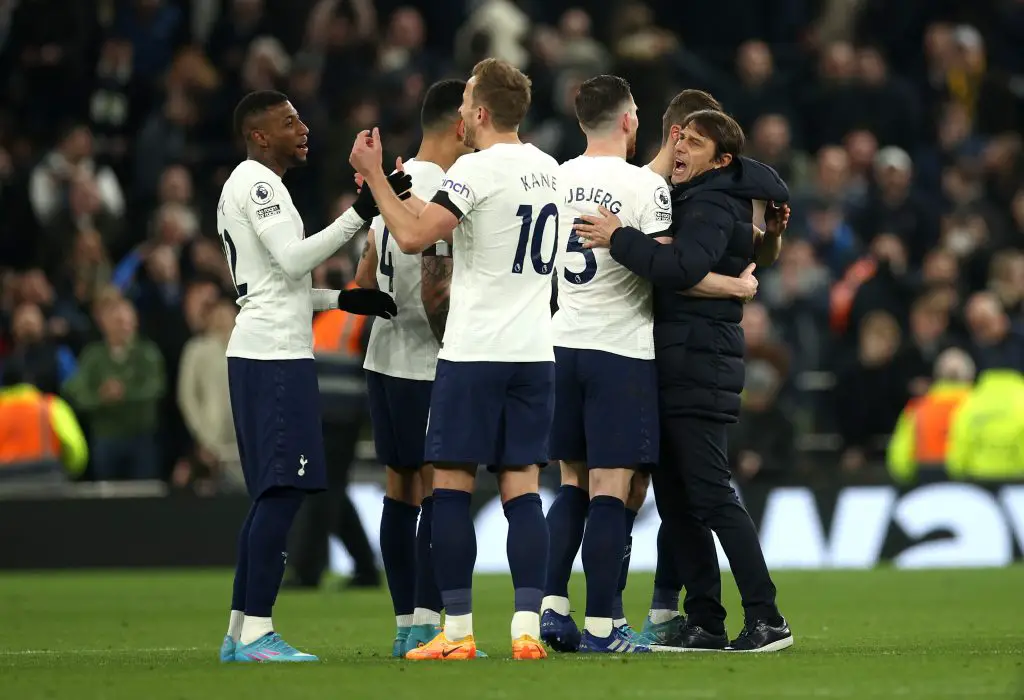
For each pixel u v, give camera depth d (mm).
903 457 51844
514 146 22547
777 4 73125
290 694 18000
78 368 52625
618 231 22984
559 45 64438
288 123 23484
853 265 59312
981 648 24078
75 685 19156
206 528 50969
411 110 59500
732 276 23734
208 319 53250
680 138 24156
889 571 48281
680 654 22797
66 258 58531
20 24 65062
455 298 22375
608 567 23234
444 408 22047
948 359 52438
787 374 51750
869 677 19266
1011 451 51688
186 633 29703
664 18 73688
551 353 22625
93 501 50781
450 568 22031
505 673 19781
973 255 61469
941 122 67875
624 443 23203
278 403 22562
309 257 22406
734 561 23500
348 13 62812
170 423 54469
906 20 72250
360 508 49938
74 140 60188
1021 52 73500
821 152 65188
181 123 63688
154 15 67500
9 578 48406
